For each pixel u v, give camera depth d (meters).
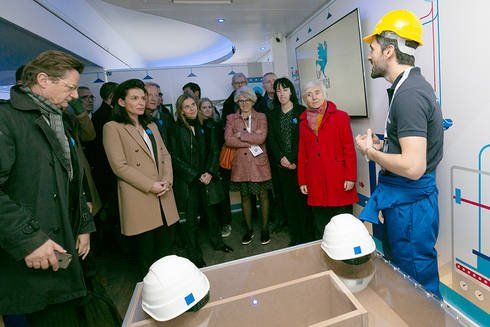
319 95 2.04
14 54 2.44
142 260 1.97
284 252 1.04
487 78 1.25
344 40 2.27
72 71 1.14
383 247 1.42
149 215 1.86
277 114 2.50
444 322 0.77
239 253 2.65
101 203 2.60
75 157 1.28
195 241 2.50
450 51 1.42
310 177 2.16
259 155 2.57
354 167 2.04
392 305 0.88
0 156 0.98
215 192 2.62
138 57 6.09
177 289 0.75
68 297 1.17
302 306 0.89
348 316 0.71
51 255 1.02
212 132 2.62
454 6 1.37
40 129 1.09
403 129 1.08
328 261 1.04
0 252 1.05
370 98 2.15
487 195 1.32
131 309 0.82
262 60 6.31
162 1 2.46
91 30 3.30
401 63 1.18
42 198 1.09
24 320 1.75
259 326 0.86
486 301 1.40
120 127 1.79
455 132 1.45
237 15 2.90
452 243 1.56
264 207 2.73
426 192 1.20
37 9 2.12
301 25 3.24
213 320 0.81
